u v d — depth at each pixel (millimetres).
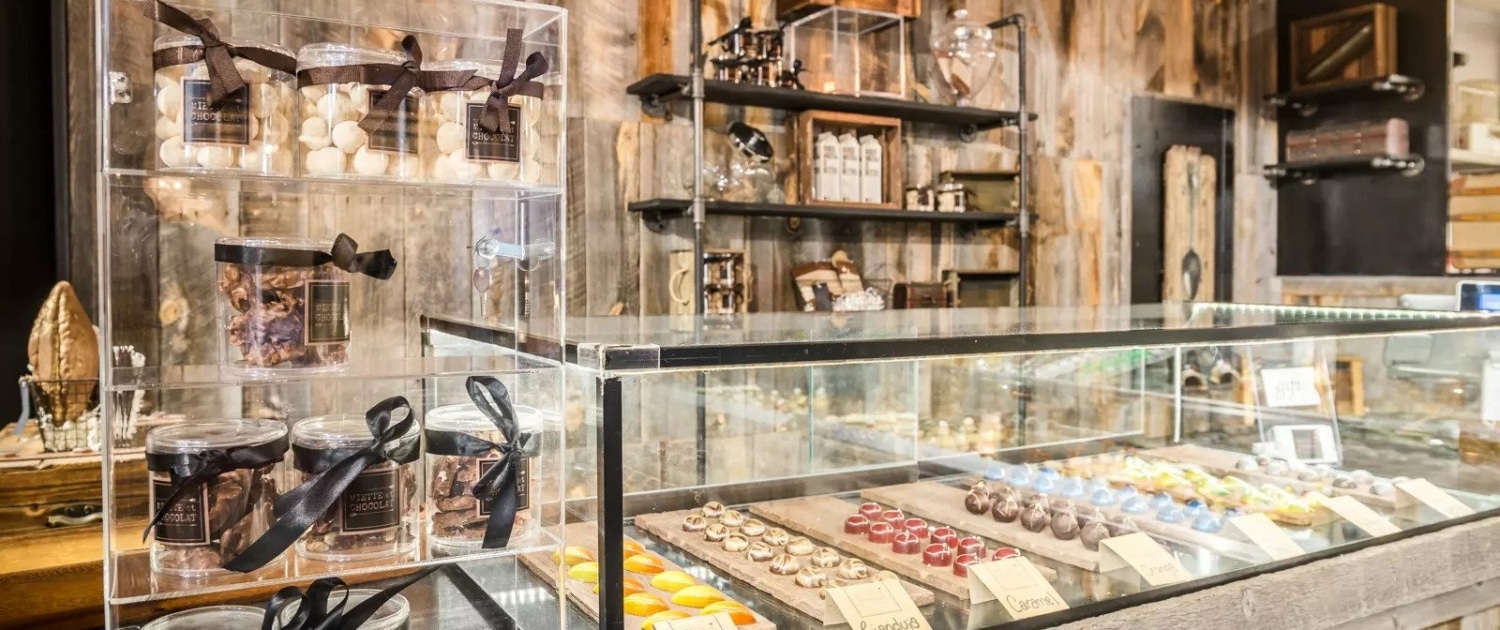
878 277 3426
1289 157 4293
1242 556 1568
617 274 2992
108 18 991
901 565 1448
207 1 1037
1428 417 2057
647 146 3043
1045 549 1541
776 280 3250
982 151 3645
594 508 1129
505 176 1133
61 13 2264
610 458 1105
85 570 1550
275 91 1035
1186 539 1615
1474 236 3785
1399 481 1915
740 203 2930
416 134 1094
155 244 1065
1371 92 4059
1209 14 4199
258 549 1035
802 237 3293
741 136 2953
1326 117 4230
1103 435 2281
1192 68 4160
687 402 1671
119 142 1010
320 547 1087
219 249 1064
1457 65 3871
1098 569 1487
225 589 1030
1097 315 1963
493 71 1131
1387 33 3934
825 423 1880
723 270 2959
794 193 3156
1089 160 3885
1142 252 4031
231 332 1064
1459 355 2070
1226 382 2143
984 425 2154
